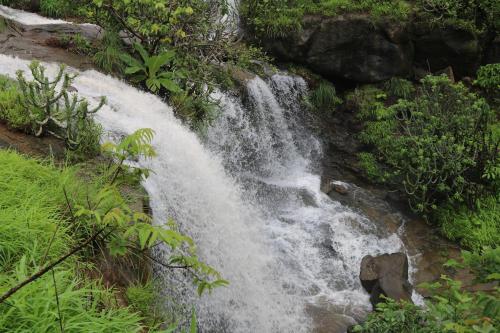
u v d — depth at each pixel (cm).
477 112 838
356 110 1027
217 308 511
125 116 621
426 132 824
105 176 452
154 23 763
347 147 982
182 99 754
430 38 1059
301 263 693
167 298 418
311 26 1031
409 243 784
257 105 913
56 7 1017
